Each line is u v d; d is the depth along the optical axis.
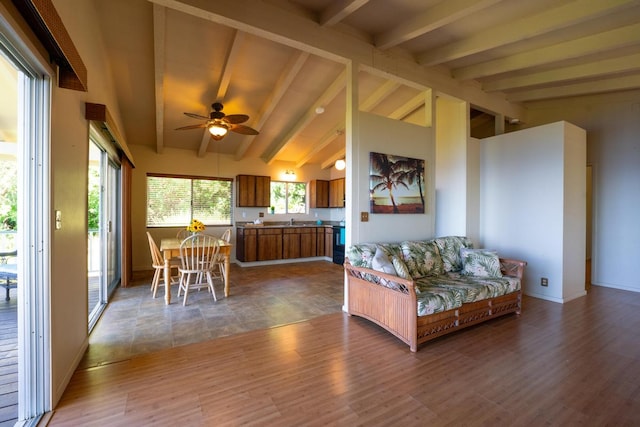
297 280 5.21
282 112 5.25
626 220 4.78
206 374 2.25
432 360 2.48
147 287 4.68
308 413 1.83
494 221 4.79
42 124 1.79
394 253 3.45
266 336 2.92
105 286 3.85
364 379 2.20
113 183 4.66
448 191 4.93
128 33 3.35
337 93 4.52
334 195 7.70
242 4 2.87
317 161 7.87
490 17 3.27
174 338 2.86
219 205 6.86
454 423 1.75
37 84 1.78
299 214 7.85
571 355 2.56
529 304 3.97
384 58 3.81
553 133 4.16
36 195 1.79
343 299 4.12
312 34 3.26
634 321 3.35
